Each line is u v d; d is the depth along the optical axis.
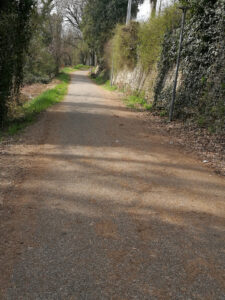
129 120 10.54
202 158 6.27
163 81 13.23
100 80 35.47
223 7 8.82
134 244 3.04
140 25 18.77
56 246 2.95
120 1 32.34
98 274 2.57
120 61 24.08
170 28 13.37
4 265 2.65
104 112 11.92
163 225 3.46
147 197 4.20
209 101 8.94
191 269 2.70
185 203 4.09
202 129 8.69
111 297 2.32
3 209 3.65
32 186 4.37
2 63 8.30
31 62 25.02
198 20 10.26
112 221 3.48
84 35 37.50
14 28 8.69
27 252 2.84
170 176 5.12
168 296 2.36
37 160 5.59
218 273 2.67
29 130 8.21
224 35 8.68
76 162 5.57
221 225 3.54
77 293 2.35
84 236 3.14
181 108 10.76
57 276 2.53
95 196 4.13
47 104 12.70
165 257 2.86
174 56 12.03
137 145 7.13
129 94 19.48
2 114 8.66
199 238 3.22
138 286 2.45
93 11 34.03
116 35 24.17
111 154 6.22
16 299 2.26
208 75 9.36
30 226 3.29
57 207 3.76
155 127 9.52
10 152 6.05
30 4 9.29
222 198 4.32
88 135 7.83
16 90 9.78
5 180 4.54
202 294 2.40
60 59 40.75
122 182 4.71
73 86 25.72
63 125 8.95
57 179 4.68
